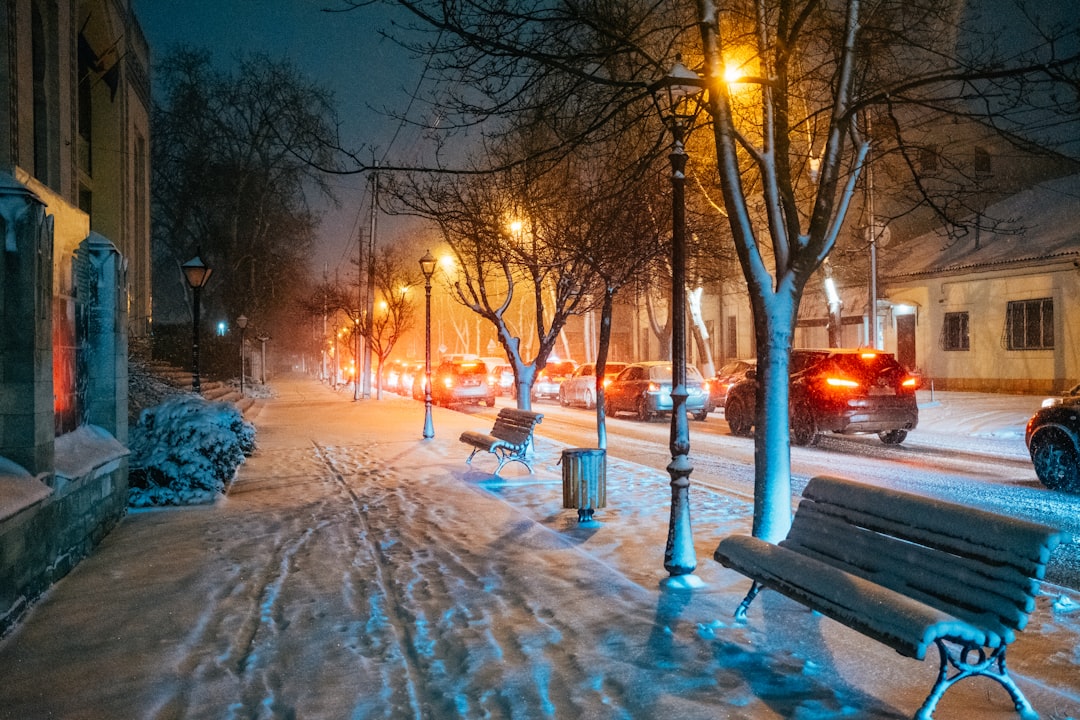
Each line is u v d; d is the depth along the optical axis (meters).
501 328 15.09
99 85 25.80
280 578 6.27
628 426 22.62
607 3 7.92
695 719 3.66
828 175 6.55
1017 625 3.51
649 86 6.65
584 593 5.75
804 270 6.50
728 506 9.34
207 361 34.38
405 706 3.85
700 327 34.59
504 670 4.28
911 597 4.11
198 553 7.13
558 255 13.30
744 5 8.59
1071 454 10.88
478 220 12.46
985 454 15.57
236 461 11.83
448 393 32.22
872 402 16.50
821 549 4.95
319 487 11.08
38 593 5.61
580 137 7.38
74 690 4.07
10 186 5.34
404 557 6.95
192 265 18.25
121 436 8.70
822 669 4.27
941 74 6.32
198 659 4.51
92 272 8.28
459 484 11.20
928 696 3.60
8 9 12.90
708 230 15.72
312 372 95.38
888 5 8.20
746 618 5.11
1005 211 30.83
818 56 9.08
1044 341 27.02
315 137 7.35
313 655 4.57
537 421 11.66
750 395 19.03
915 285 31.59
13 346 5.42
